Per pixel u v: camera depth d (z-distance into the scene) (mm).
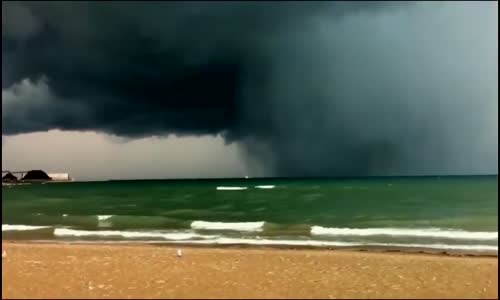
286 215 37375
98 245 20750
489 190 67438
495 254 17094
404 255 16406
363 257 15727
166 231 27391
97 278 12094
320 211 40688
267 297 10094
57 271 13055
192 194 74188
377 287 11102
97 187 118125
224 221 32656
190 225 30281
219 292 10539
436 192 63906
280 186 98688
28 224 32156
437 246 19953
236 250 18000
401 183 102625
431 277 12219
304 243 21531
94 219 34719
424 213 36781
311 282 11617
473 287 11094
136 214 39781
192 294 10344
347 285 11305
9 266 13891
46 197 70250
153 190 92438
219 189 91375
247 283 11516
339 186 91375
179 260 15102
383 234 24438
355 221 31891
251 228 28188
